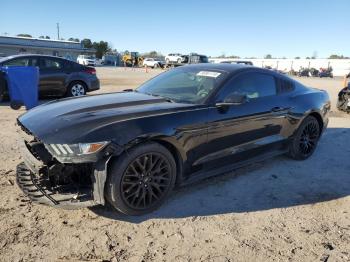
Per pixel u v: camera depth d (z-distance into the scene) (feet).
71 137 10.54
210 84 14.23
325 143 22.35
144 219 11.72
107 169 10.99
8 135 20.90
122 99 13.82
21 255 9.59
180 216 12.05
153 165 11.78
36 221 11.28
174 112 12.41
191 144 12.68
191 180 13.29
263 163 17.83
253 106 14.93
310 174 16.65
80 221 11.41
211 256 9.98
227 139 13.97
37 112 12.94
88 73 39.01
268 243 10.76
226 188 14.55
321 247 10.70
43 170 11.19
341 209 13.24
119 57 211.82
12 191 13.23
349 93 34.09
